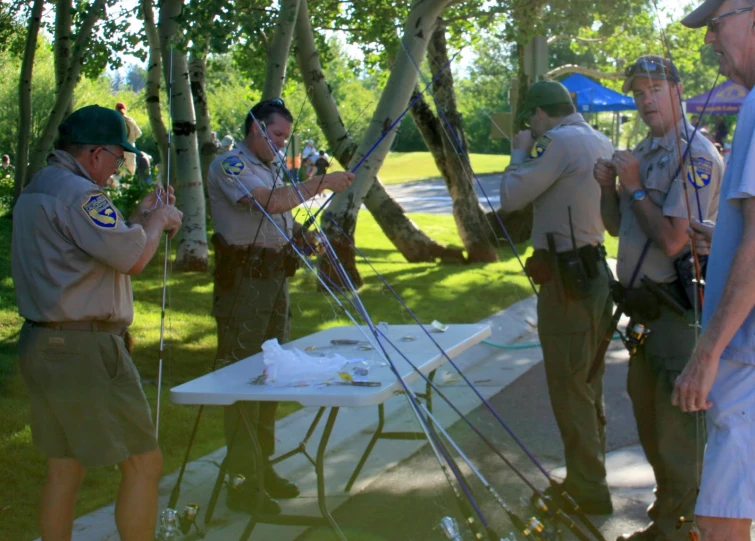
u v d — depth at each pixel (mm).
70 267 3043
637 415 3727
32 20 10344
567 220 3893
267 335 4148
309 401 3051
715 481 2537
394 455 4844
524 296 9508
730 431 2523
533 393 6109
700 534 2592
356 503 4168
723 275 2584
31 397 3125
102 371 3080
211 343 7086
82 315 3053
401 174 33375
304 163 9656
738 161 2486
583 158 3840
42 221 3037
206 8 6676
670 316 3482
